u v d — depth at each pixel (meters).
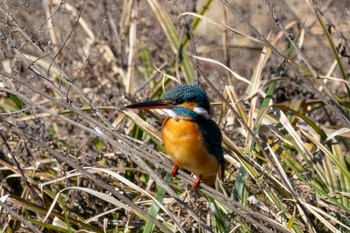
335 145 10.90
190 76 12.85
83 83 13.73
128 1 14.55
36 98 12.98
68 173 11.01
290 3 15.65
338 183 10.45
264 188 9.98
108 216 11.06
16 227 10.61
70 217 10.25
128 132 12.25
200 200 10.48
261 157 10.24
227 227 9.98
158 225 8.72
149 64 14.35
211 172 9.54
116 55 14.35
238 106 11.06
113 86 13.63
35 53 13.63
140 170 11.15
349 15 15.00
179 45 13.07
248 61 15.18
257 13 16.20
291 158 10.90
